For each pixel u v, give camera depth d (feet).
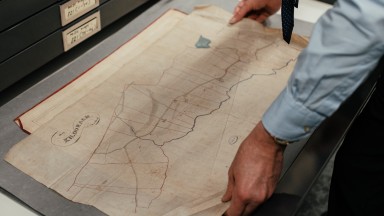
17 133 2.25
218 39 2.92
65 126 2.27
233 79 2.64
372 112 2.18
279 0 3.06
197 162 2.17
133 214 1.94
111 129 2.28
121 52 2.76
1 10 2.15
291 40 2.97
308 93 1.70
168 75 2.63
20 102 2.44
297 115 1.77
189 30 2.97
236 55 2.81
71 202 1.98
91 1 2.64
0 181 2.03
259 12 3.13
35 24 2.37
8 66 2.34
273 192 2.04
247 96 2.55
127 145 2.21
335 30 1.57
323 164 2.21
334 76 1.64
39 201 1.98
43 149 2.16
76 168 2.09
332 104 1.74
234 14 3.09
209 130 2.33
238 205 1.93
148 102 2.44
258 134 1.95
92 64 2.72
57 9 2.45
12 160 2.10
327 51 1.60
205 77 2.64
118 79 2.57
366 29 1.51
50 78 2.60
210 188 2.06
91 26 2.74
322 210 4.03
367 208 2.32
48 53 2.55
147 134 2.27
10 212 1.96
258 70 2.73
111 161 2.14
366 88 2.59
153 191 2.02
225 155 2.21
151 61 2.71
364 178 2.28
